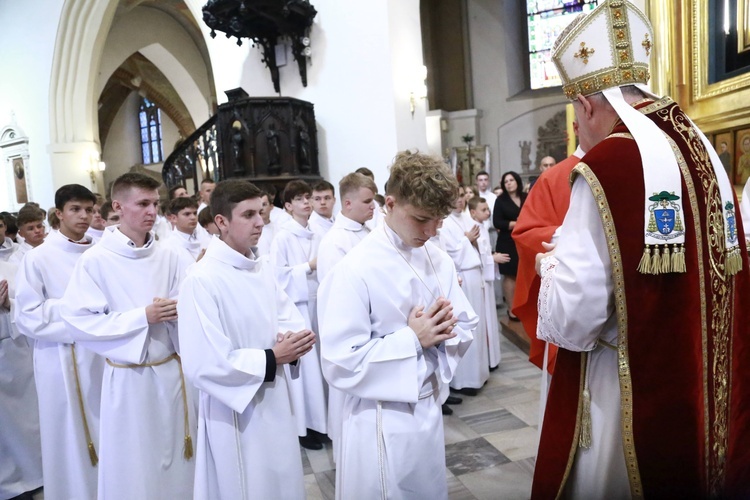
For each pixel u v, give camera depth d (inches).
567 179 98.3
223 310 80.9
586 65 65.6
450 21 627.2
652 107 63.4
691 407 59.5
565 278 59.9
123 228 102.0
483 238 204.7
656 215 57.1
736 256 63.7
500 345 238.5
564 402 68.0
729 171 136.6
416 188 63.9
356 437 70.2
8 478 133.4
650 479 60.5
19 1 540.1
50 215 202.1
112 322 94.4
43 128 540.7
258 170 293.7
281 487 83.2
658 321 58.7
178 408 99.3
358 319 67.3
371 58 302.8
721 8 135.7
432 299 72.2
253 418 81.6
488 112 627.5
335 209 323.6
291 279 148.9
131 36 617.3
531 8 617.0
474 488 118.3
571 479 68.2
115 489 94.4
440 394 75.7
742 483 66.8
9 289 141.8
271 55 328.2
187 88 674.2
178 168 401.4
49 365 116.2
